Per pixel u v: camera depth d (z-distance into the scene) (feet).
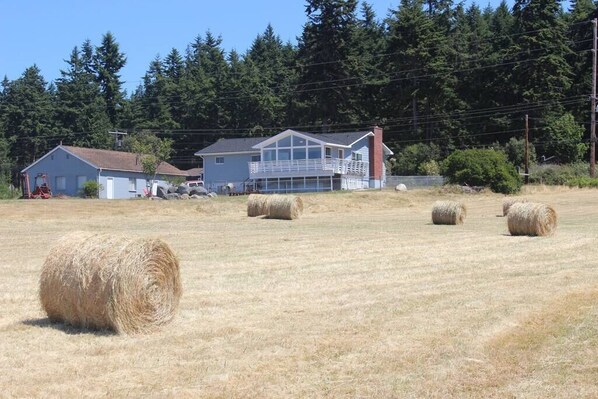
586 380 25.45
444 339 31.14
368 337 31.50
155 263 33.35
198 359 28.07
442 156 241.55
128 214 113.39
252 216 114.01
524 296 41.47
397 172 231.91
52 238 78.48
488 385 24.89
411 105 252.21
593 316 35.81
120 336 32.04
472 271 53.06
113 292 32.07
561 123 222.28
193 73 320.50
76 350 29.53
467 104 252.21
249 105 281.74
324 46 247.91
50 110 275.39
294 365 27.20
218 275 51.29
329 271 53.47
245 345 30.22
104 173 191.01
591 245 70.23
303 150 195.83
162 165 217.56
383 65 257.75
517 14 241.55
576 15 250.78
